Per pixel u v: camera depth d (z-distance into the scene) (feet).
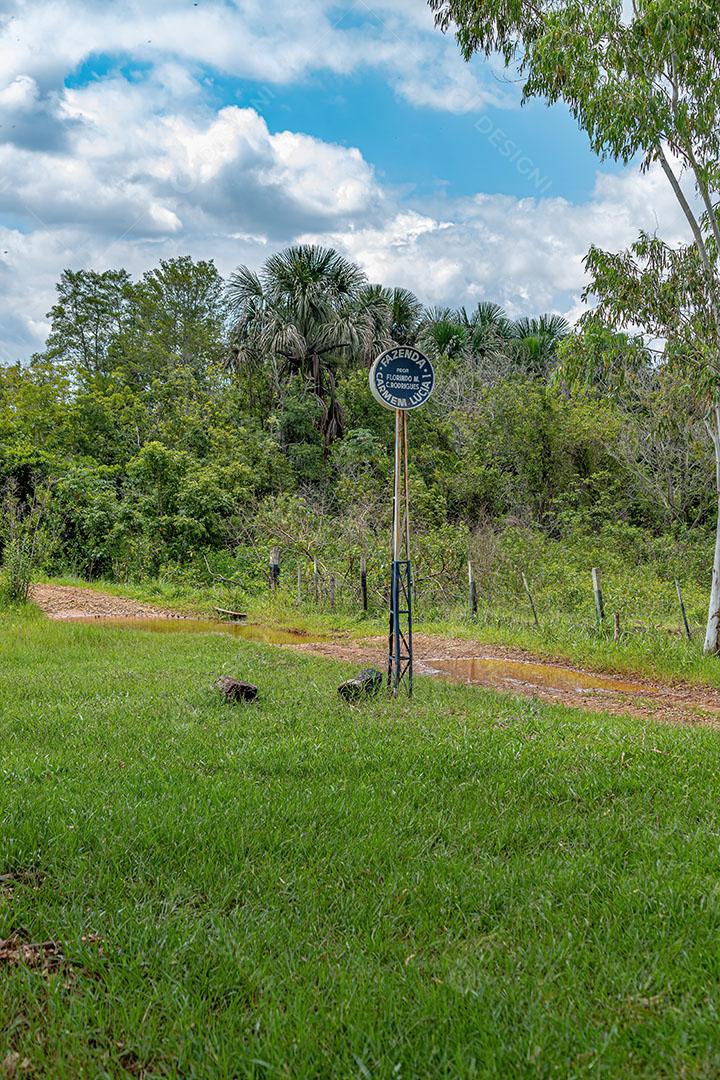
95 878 11.80
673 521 87.97
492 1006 8.94
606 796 16.25
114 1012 8.80
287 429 101.24
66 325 128.77
